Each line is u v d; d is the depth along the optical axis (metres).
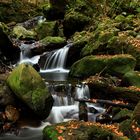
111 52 11.02
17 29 14.66
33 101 7.00
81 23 14.59
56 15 16.28
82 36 13.59
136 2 16.30
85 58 10.54
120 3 16.05
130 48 10.52
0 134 6.89
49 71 11.79
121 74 9.54
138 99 7.42
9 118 7.08
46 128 6.16
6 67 10.40
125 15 15.55
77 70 10.54
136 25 13.23
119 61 9.73
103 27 12.89
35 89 7.14
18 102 7.38
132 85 8.39
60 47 13.04
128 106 7.25
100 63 10.04
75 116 7.74
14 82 7.23
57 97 8.17
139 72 8.83
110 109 7.59
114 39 11.07
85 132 5.78
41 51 12.65
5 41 11.27
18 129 7.10
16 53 12.13
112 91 8.06
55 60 12.10
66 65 12.15
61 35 15.03
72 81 9.60
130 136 5.72
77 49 11.98
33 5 19.81
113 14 15.79
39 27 15.02
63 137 5.61
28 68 7.34
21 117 7.31
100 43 11.29
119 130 6.07
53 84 8.88
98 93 8.48
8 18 17.78
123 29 12.76
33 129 7.21
